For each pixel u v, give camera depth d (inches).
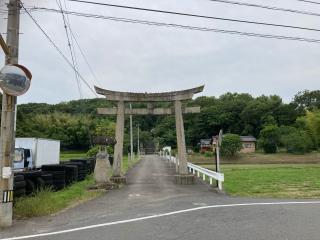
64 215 419.8
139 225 345.1
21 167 1029.2
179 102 922.1
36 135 2684.5
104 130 2586.1
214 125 4158.5
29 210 413.1
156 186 805.2
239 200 534.0
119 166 893.8
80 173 948.0
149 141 4471.0
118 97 921.5
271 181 889.5
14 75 369.4
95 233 313.1
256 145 3535.9
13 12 397.7
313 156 2829.7
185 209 440.1
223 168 1571.1
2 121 378.6
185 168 893.2
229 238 285.0
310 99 4247.0
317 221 354.9
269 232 305.7
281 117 4020.7
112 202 537.3
